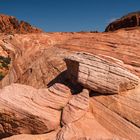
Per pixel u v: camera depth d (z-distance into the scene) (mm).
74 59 19969
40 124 17734
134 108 18438
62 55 27750
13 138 17766
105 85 19297
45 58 29188
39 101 18734
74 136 16500
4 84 34031
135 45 24828
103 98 19375
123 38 26516
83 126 17578
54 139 16906
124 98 19062
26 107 18031
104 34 29250
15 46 47844
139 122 17625
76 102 18891
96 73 19438
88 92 19500
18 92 19016
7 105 17984
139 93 19281
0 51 48969
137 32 27812
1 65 46000
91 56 20125
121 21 45406
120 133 17344
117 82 19266
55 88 19781
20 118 17812
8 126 18125
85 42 28234
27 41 43750
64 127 17438
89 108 19062
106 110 18719
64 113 18453
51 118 18000
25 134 18062
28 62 35000
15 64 36750
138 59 22703
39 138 17594
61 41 35750
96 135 16781
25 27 104062
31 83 26938
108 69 19578
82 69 19516
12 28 100312
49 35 43625
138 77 20422
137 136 17000
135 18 42875
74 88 20609
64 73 24266
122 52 23984
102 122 18188
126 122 17844
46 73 26438
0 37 57469
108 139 16094
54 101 19047
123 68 20375
